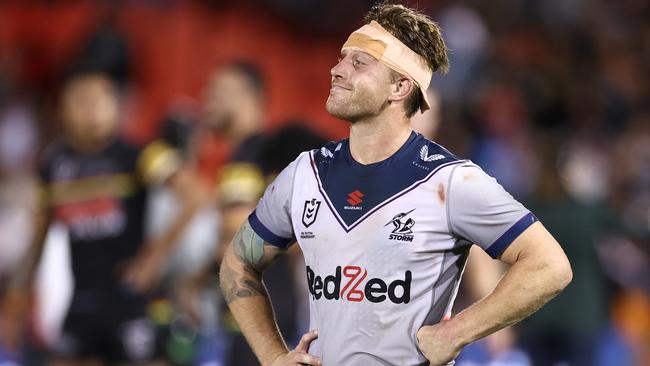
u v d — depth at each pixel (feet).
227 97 54.60
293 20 119.96
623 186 103.14
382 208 27.63
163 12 109.40
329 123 115.75
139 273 58.29
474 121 109.81
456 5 138.62
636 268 79.77
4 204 87.71
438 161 27.91
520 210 27.35
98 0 106.93
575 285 63.36
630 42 149.28
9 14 106.42
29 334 63.87
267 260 30.86
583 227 63.21
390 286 27.32
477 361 59.82
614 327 78.07
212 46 110.83
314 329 28.50
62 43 104.58
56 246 61.16
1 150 96.99
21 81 103.24
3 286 80.69
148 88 104.53
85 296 58.80
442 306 27.89
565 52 141.59
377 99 28.25
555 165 64.34
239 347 52.95
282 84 115.44
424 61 28.73
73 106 58.70
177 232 58.29
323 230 28.12
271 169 53.52
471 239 27.63
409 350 27.45
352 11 124.57
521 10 144.97
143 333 59.11
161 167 58.70
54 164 59.93
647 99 139.95
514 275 26.78
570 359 63.52
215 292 59.52
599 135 118.52
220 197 54.34
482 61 128.06
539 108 115.03
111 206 58.85
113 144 59.41
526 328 63.93
